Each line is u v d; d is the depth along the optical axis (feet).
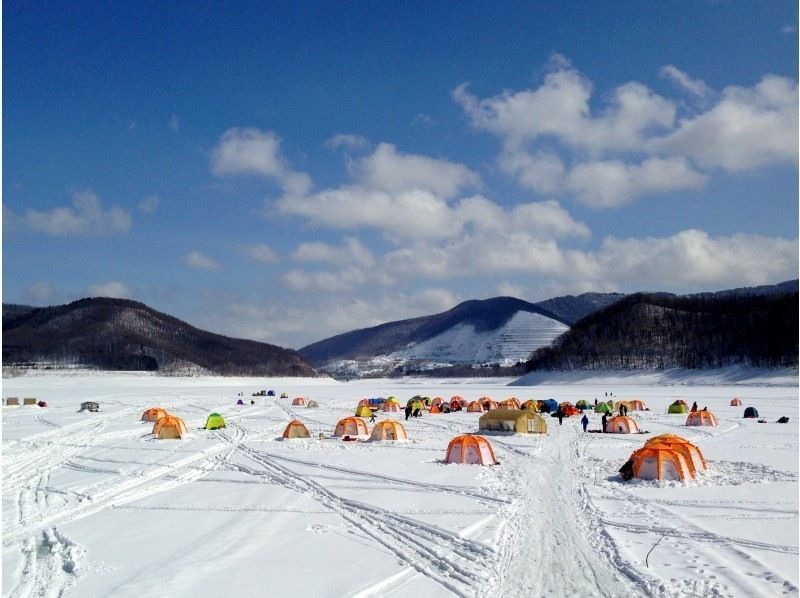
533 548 56.90
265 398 357.20
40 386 486.38
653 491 82.07
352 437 148.25
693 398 289.74
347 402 313.32
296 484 90.27
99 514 72.95
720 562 51.90
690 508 71.77
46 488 89.04
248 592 47.01
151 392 420.36
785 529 62.23
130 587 48.19
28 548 59.57
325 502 77.92
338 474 98.07
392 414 238.27
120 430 170.19
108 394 387.96
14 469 106.83
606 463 107.76
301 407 276.21
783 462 103.40
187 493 84.53
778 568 50.29
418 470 101.30
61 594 47.16
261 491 85.30
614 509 71.92
